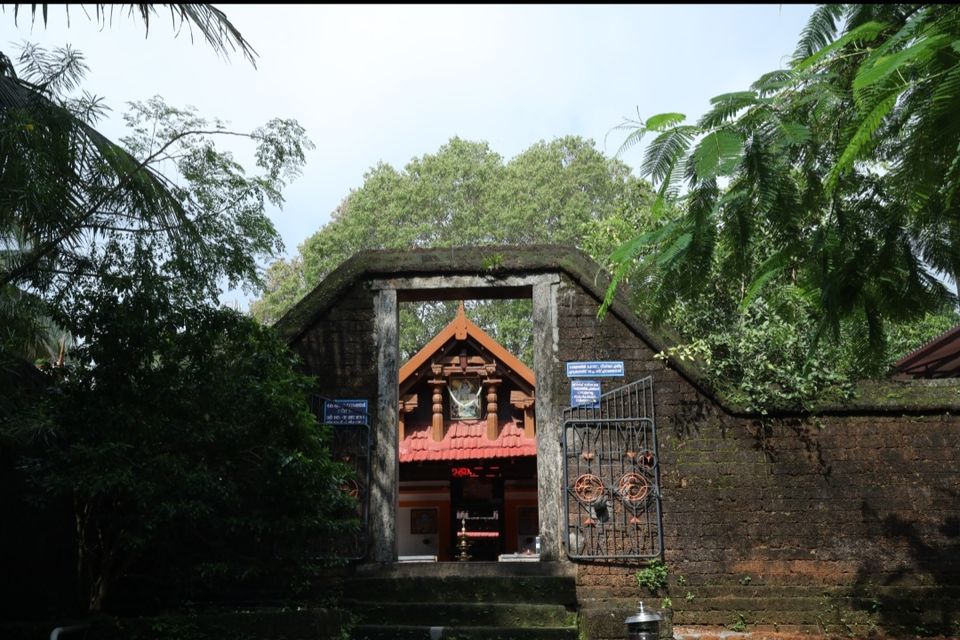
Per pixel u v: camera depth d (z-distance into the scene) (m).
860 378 9.21
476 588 9.16
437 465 17.69
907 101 3.90
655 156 4.35
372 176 26.86
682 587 9.16
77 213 7.35
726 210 4.91
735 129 4.26
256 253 8.48
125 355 7.47
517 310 24.69
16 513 7.78
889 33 4.70
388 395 9.86
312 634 7.84
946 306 5.69
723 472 9.38
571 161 26.73
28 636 7.02
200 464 7.63
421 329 24.55
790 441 9.40
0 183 6.67
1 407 7.16
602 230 13.59
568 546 9.30
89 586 8.27
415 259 10.09
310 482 8.00
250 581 9.08
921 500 9.17
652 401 9.59
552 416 9.66
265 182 8.33
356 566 9.47
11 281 7.41
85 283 7.57
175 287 7.82
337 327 10.07
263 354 8.22
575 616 8.84
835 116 4.65
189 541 8.64
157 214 7.87
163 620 7.47
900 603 8.89
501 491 18.73
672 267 5.04
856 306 5.86
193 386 7.75
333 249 25.12
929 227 5.22
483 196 26.16
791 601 9.02
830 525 9.18
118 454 7.13
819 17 5.12
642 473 9.45
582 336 9.80
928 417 9.36
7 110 6.73
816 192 4.96
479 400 17.66
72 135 7.21
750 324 9.68
